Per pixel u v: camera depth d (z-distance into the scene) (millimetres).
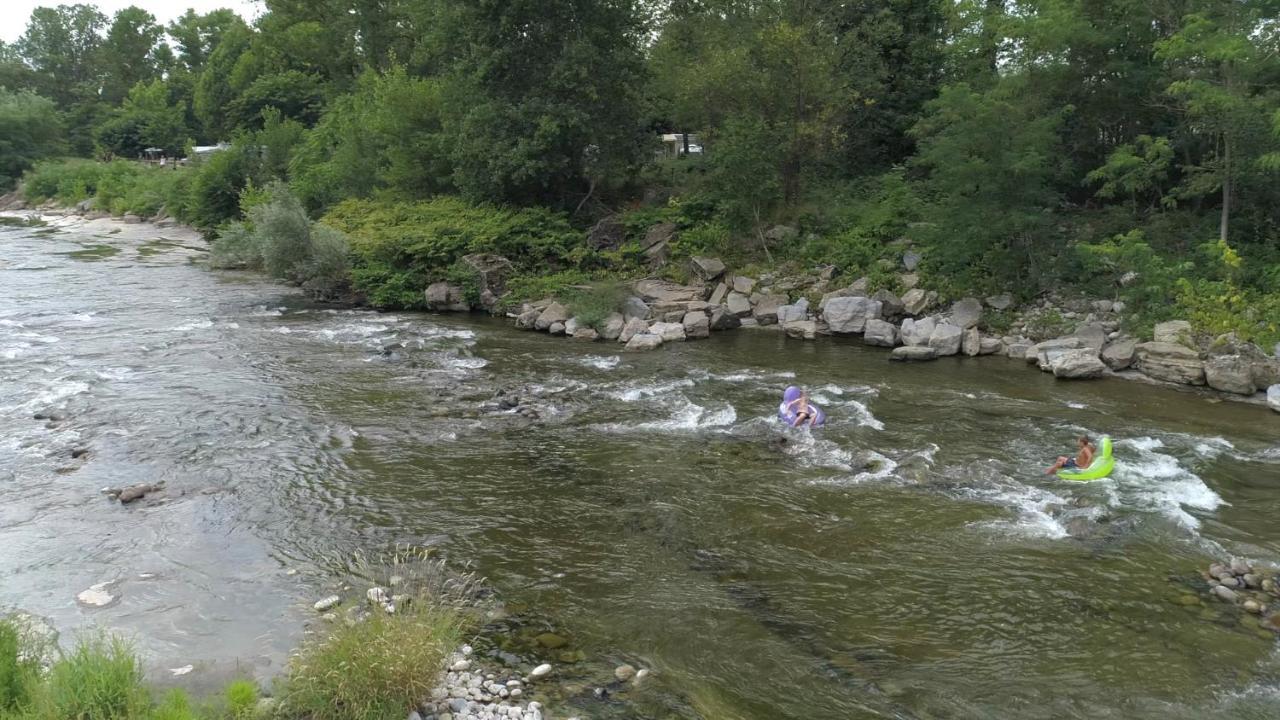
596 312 24672
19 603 9039
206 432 14844
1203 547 10812
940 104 24297
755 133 28578
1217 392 18234
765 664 8188
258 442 14406
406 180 36312
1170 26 24625
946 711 7461
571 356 21750
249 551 10422
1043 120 23078
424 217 31828
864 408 16922
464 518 11594
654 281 27672
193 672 7781
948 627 8930
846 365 20953
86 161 81750
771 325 25875
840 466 13789
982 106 22812
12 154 82875
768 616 9125
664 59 35906
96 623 8641
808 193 31656
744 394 18078
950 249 23859
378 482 12805
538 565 10250
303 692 7020
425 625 7566
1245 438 15172
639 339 22922
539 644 8453
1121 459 14000
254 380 18438
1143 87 25438
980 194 23578
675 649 8430
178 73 95500
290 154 47688
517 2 29906
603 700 7504
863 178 33344
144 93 94438
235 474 12930
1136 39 25391
